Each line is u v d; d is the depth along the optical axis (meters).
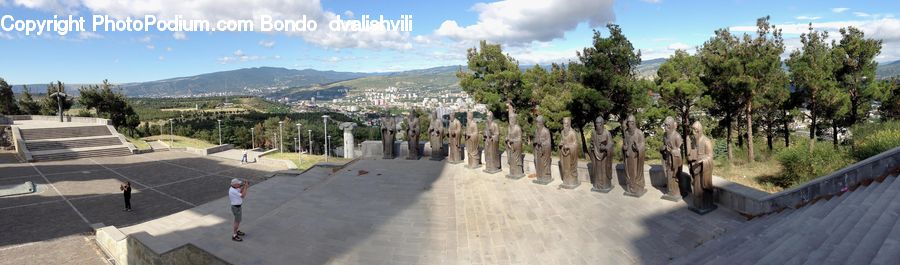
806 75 27.70
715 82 28.22
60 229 22.92
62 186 33.56
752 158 26.45
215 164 46.41
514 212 14.95
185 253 13.97
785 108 31.42
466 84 36.16
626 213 13.99
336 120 166.88
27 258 18.69
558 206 15.19
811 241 9.03
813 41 29.38
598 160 16.28
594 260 11.08
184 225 16.25
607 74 27.38
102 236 19.23
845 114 30.66
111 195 31.16
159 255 13.59
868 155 17.28
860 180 11.86
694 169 13.40
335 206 16.59
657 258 10.90
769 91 26.41
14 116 65.44
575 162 17.05
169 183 35.94
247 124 137.38
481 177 19.84
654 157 30.44
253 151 60.34
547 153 17.91
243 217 16.97
